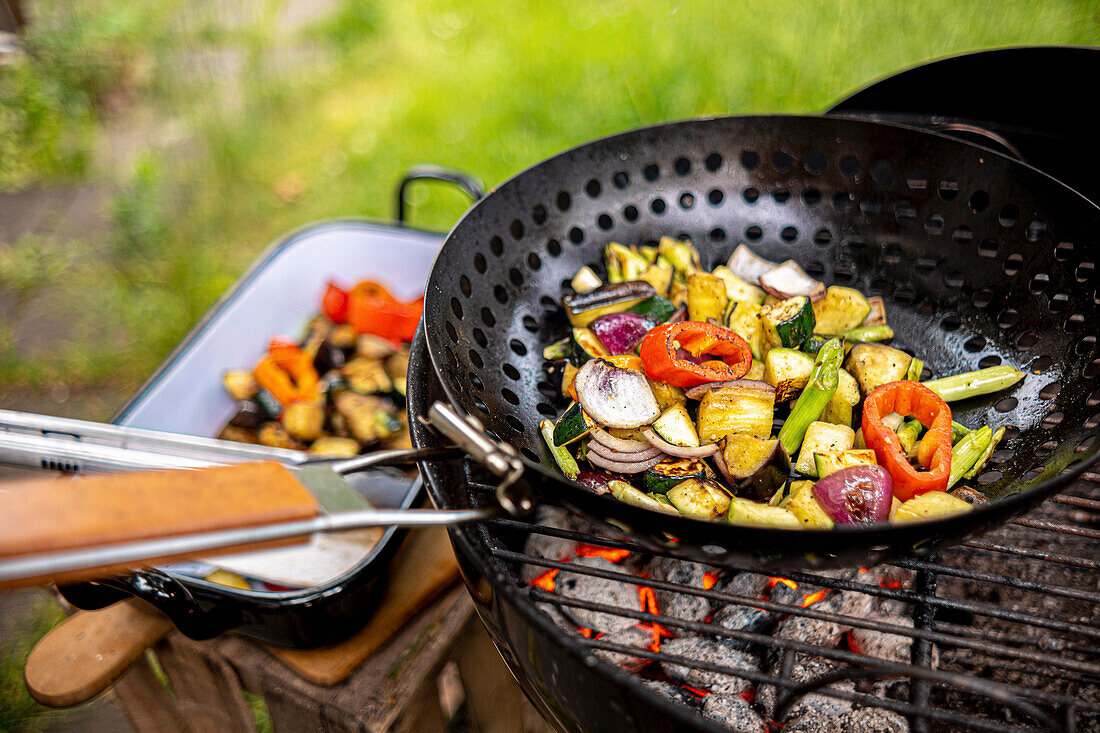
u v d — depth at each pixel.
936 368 0.43
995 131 0.52
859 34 1.16
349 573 0.39
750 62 1.15
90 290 0.94
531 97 1.16
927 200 0.45
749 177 0.47
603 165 0.46
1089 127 0.50
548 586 0.41
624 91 1.14
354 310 0.60
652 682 0.39
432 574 0.44
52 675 0.41
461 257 0.41
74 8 1.32
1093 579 0.40
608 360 0.40
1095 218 0.39
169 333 0.88
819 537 0.29
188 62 1.28
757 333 0.43
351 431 0.55
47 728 0.58
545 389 0.42
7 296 0.94
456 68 1.25
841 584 0.34
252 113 1.19
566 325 0.45
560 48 1.25
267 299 0.62
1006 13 1.12
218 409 0.57
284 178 1.08
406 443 0.55
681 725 0.29
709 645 0.38
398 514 0.28
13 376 0.84
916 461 0.38
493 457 0.29
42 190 1.08
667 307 0.45
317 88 1.24
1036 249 0.42
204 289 0.92
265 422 0.56
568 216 0.46
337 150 1.12
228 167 1.10
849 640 0.39
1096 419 0.36
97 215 1.04
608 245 0.47
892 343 0.44
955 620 0.39
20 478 0.58
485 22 1.35
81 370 0.84
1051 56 0.49
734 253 0.47
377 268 0.65
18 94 1.16
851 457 0.37
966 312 0.44
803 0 1.26
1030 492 0.30
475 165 1.06
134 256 0.97
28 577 0.25
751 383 0.39
